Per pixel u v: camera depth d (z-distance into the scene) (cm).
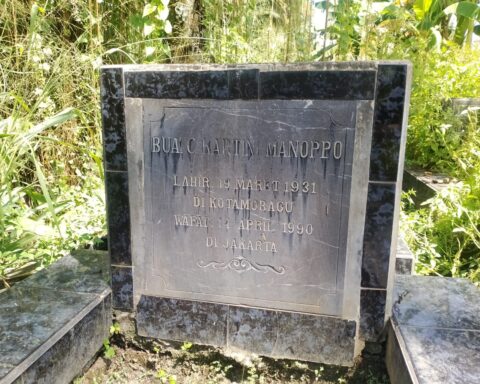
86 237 248
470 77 462
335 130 152
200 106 163
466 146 353
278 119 157
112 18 388
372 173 152
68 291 182
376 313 163
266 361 177
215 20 430
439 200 270
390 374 156
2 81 293
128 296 185
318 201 160
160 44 378
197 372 181
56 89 322
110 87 168
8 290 182
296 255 167
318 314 169
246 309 174
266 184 163
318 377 172
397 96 144
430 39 505
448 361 135
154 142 171
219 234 173
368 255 159
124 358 188
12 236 233
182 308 180
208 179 169
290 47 423
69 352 154
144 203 177
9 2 301
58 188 328
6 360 130
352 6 407
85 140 365
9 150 236
